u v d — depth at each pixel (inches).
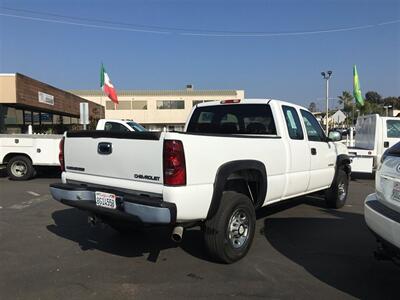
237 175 215.3
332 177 324.2
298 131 274.1
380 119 562.6
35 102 876.6
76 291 176.9
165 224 182.1
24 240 250.7
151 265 207.9
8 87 769.6
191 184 183.5
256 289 179.5
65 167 230.1
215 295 173.3
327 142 314.2
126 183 195.6
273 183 239.1
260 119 263.1
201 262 212.2
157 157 182.5
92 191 205.8
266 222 296.7
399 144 179.0
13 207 349.4
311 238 256.5
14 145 524.1
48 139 522.6
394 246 156.9
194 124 293.6
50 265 207.9
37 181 522.3
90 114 1478.8
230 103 277.4
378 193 177.2
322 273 198.5
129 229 260.4
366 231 274.1
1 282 186.2
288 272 199.5
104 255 223.0
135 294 173.9
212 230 202.1
